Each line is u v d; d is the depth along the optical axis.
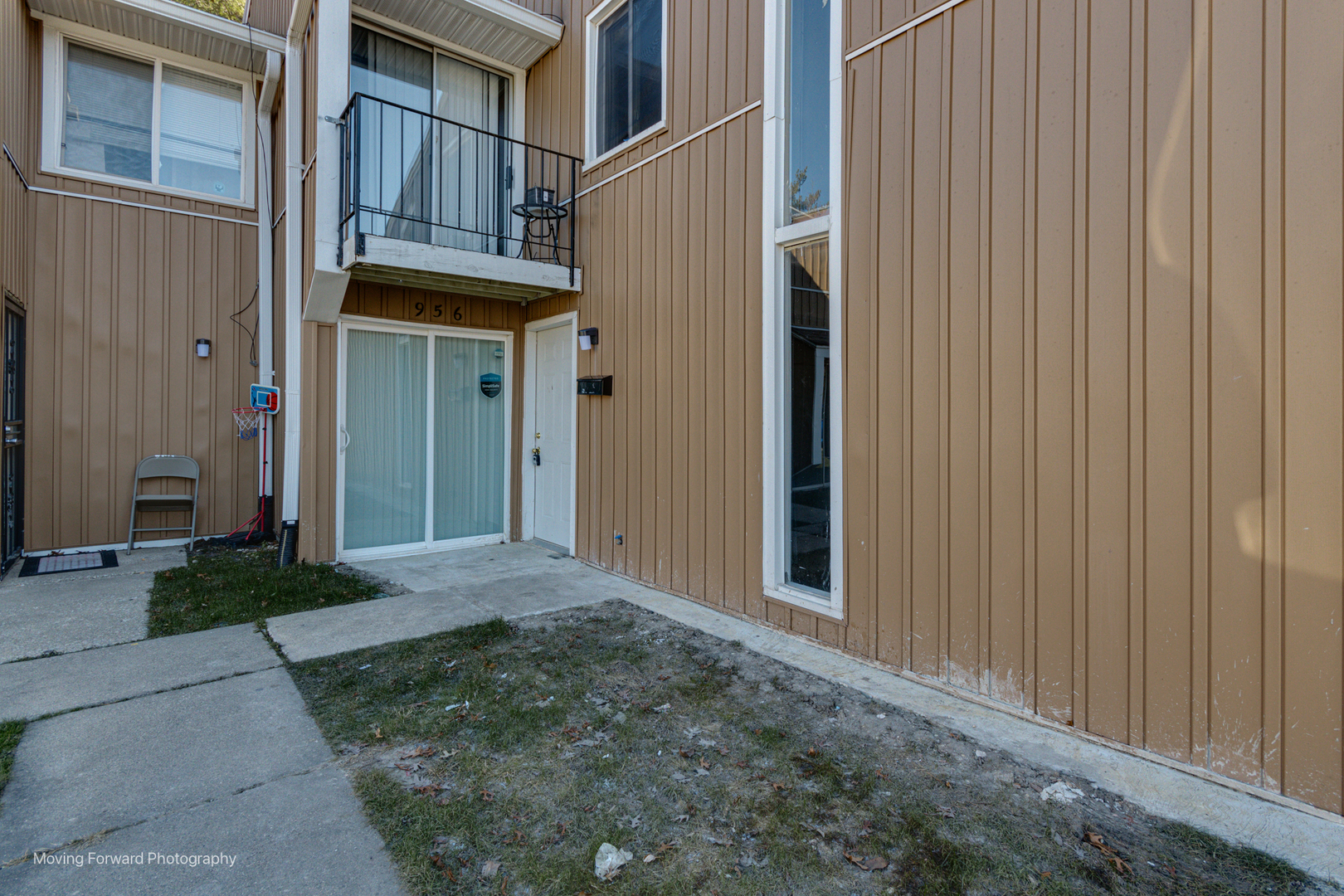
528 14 5.43
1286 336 2.12
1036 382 2.71
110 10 5.55
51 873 1.80
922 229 3.09
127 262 5.96
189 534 6.23
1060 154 2.63
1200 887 1.81
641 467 4.88
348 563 5.45
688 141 4.41
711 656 3.47
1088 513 2.56
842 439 3.46
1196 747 2.32
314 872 1.83
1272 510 2.15
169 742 2.53
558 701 2.92
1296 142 2.10
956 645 3.00
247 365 6.57
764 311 3.87
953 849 1.97
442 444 6.05
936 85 3.03
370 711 2.81
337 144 4.81
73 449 5.73
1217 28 2.25
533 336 6.37
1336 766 2.04
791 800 2.21
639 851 1.96
